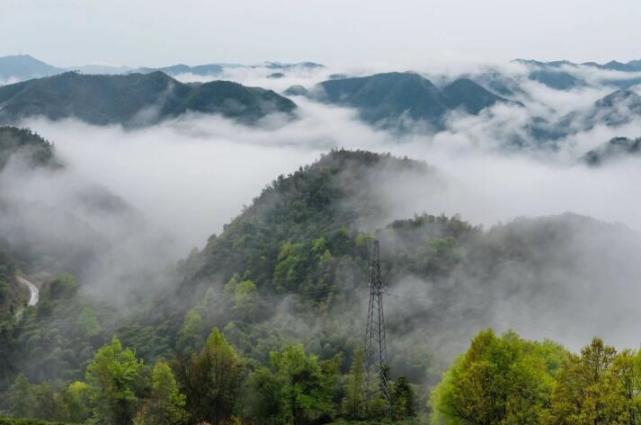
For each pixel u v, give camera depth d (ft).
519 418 144.15
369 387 271.90
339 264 570.46
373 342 407.64
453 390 163.12
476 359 162.71
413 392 271.69
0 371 479.82
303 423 234.58
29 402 256.11
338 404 263.08
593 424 126.11
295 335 451.53
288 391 228.22
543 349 178.19
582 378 132.98
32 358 483.92
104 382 213.87
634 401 123.65
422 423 230.07
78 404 233.76
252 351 405.59
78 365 464.24
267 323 481.46
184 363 236.02
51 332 526.16
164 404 201.67
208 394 219.41
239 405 222.69
